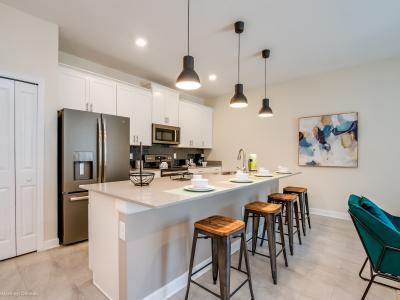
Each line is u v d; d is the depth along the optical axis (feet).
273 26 8.41
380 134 11.54
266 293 5.89
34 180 8.13
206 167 16.65
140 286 5.14
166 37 9.34
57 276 6.53
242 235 5.40
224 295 4.74
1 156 7.45
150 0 7.07
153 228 5.45
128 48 10.36
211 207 7.39
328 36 9.11
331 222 11.94
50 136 8.50
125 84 12.17
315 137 13.39
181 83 6.94
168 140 14.57
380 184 11.53
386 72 11.39
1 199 7.43
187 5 7.27
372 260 5.35
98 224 5.94
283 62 11.75
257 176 8.80
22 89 7.89
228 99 17.87
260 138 15.88
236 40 9.50
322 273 6.91
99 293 5.77
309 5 7.18
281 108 14.90
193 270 6.64
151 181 6.78
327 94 13.12
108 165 9.77
